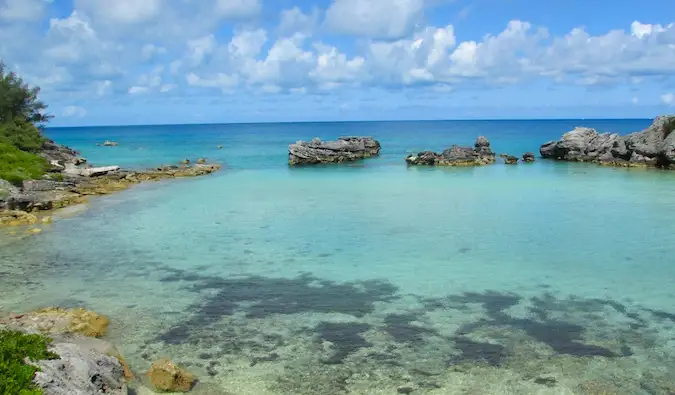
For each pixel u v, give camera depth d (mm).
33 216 35656
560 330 18094
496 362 15961
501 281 23016
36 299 21047
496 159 75438
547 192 46219
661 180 52156
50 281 23203
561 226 32938
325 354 16578
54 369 12219
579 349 16719
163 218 36375
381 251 27688
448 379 15039
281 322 18938
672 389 14383
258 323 18875
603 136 72562
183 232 32125
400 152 93250
